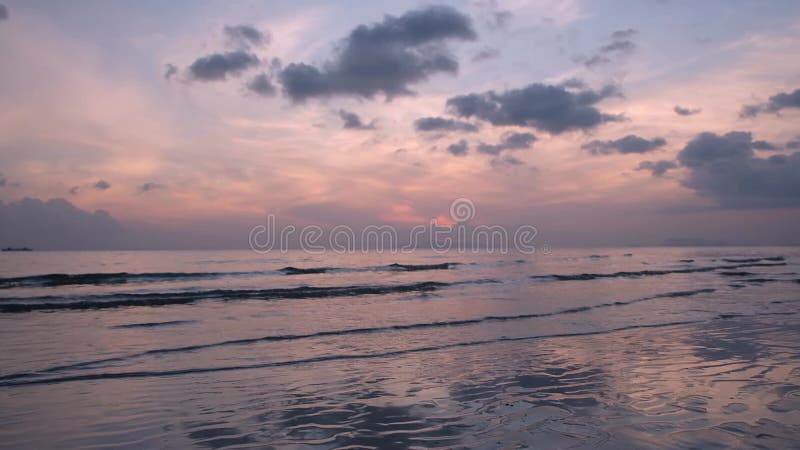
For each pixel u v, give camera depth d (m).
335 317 14.24
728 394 6.75
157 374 7.98
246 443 5.20
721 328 12.32
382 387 7.36
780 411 6.02
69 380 7.57
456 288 23.84
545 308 16.09
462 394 6.96
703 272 36.38
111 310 15.73
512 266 45.44
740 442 5.00
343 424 5.77
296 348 10.05
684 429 5.40
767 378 7.62
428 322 13.28
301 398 6.80
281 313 15.05
